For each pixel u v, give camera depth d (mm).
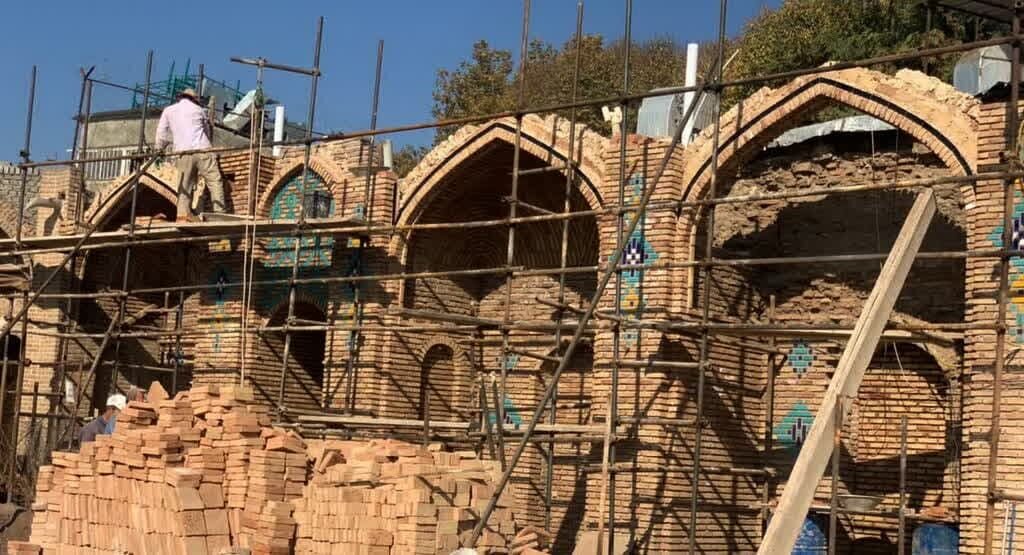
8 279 23922
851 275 16953
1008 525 13203
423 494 12992
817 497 16938
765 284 17672
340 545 13258
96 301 24047
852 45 28641
